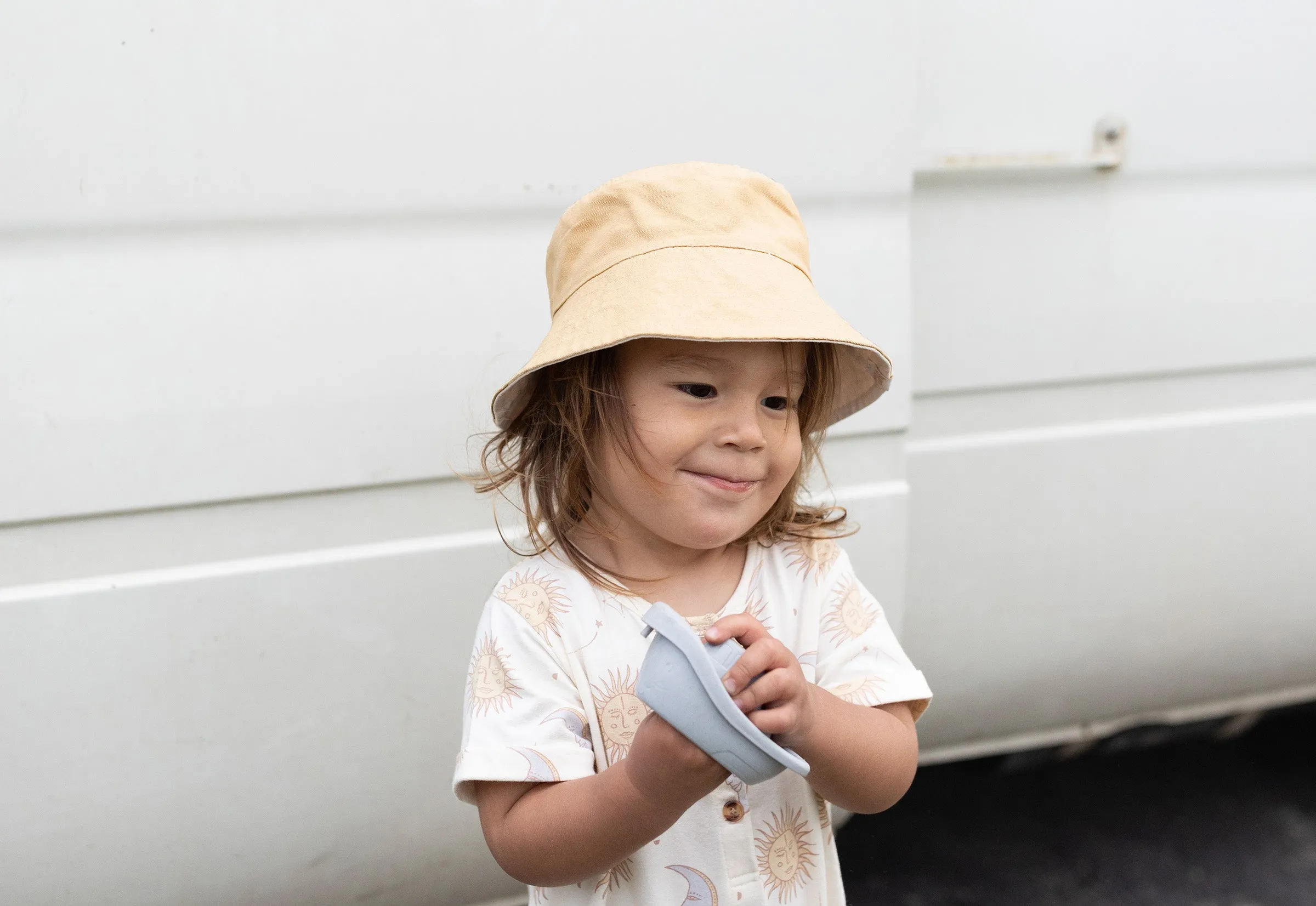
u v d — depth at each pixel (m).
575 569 1.13
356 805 1.57
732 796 1.07
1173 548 2.00
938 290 1.77
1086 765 2.45
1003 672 1.98
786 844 1.10
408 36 1.38
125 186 1.33
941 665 1.93
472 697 1.07
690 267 1.02
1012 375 1.83
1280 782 2.37
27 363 1.33
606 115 1.47
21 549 1.38
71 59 1.29
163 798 1.48
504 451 1.43
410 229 1.43
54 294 1.33
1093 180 1.81
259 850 1.54
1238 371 1.97
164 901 1.52
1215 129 1.84
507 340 1.48
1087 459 1.91
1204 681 2.13
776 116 1.54
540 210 1.47
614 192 1.07
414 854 1.63
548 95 1.44
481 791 1.04
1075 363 1.86
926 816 2.26
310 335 1.42
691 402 1.02
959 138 1.73
